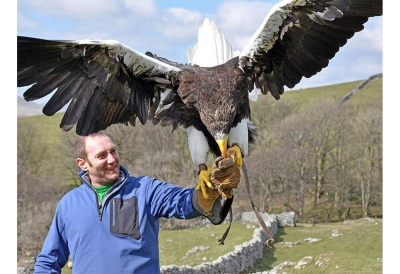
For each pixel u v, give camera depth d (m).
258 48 5.30
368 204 39.84
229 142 5.19
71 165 41.03
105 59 4.87
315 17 5.03
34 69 4.58
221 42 5.65
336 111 41.97
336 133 41.53
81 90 4.84
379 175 39.88
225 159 4.46
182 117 5.28
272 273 18.38
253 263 23.20
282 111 45.44
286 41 5.33
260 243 24.72
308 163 40.59
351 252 22.42
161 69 5.11
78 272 4.64
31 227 32.12
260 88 5.66
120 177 4.81
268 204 38.44
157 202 4.75
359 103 50.88
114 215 4.65
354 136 41.12
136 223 4.64
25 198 36.22
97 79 4.89
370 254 21.31
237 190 37.66
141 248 4.61
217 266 19.61
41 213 33.50
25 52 4.49
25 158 46.38
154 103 5.37
